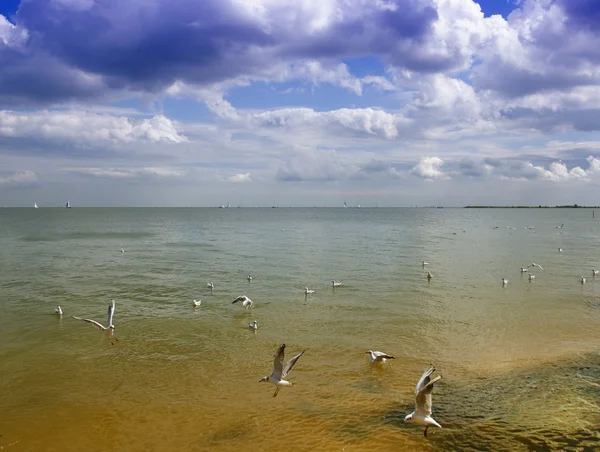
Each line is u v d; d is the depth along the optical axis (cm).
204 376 2144
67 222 15925
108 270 4859
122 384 2059
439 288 3972
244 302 3195
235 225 14788
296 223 16475
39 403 1886
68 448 1584
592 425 1670
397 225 15212
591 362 2256
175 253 6494
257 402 1903
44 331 2738
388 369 2220
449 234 10775
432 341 2603
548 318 3033
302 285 4094
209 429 1703
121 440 1631
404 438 1631
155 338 2644
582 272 4838
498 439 1606
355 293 3769
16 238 8912
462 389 1991
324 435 1656
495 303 3431
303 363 2295
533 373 2139
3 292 3719
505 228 13350
